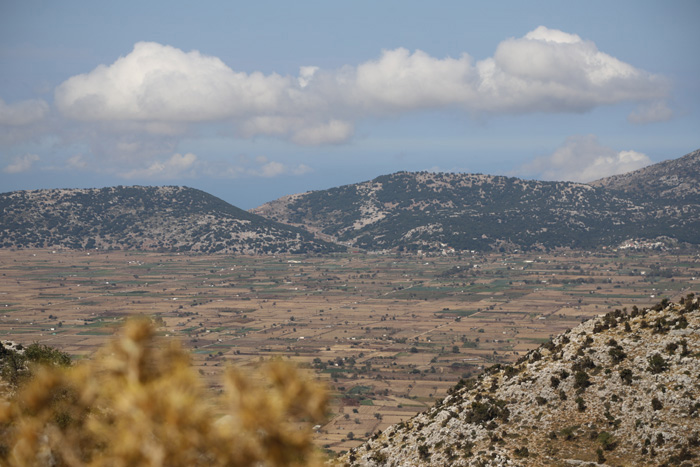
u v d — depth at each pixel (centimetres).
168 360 1586
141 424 1547
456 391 13588
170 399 1527
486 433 11144
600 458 9781
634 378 11019
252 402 1523
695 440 9388
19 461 1667
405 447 11756
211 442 1513
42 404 1708
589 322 13688
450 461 10731
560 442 10412
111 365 1588
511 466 9994
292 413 1540
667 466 9131
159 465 1512
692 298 12644
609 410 10725
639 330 12219
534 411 11356
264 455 1509
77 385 1642
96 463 1585
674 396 10269
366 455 12094
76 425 1653
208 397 1578
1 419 1728
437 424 11931
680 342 11325
